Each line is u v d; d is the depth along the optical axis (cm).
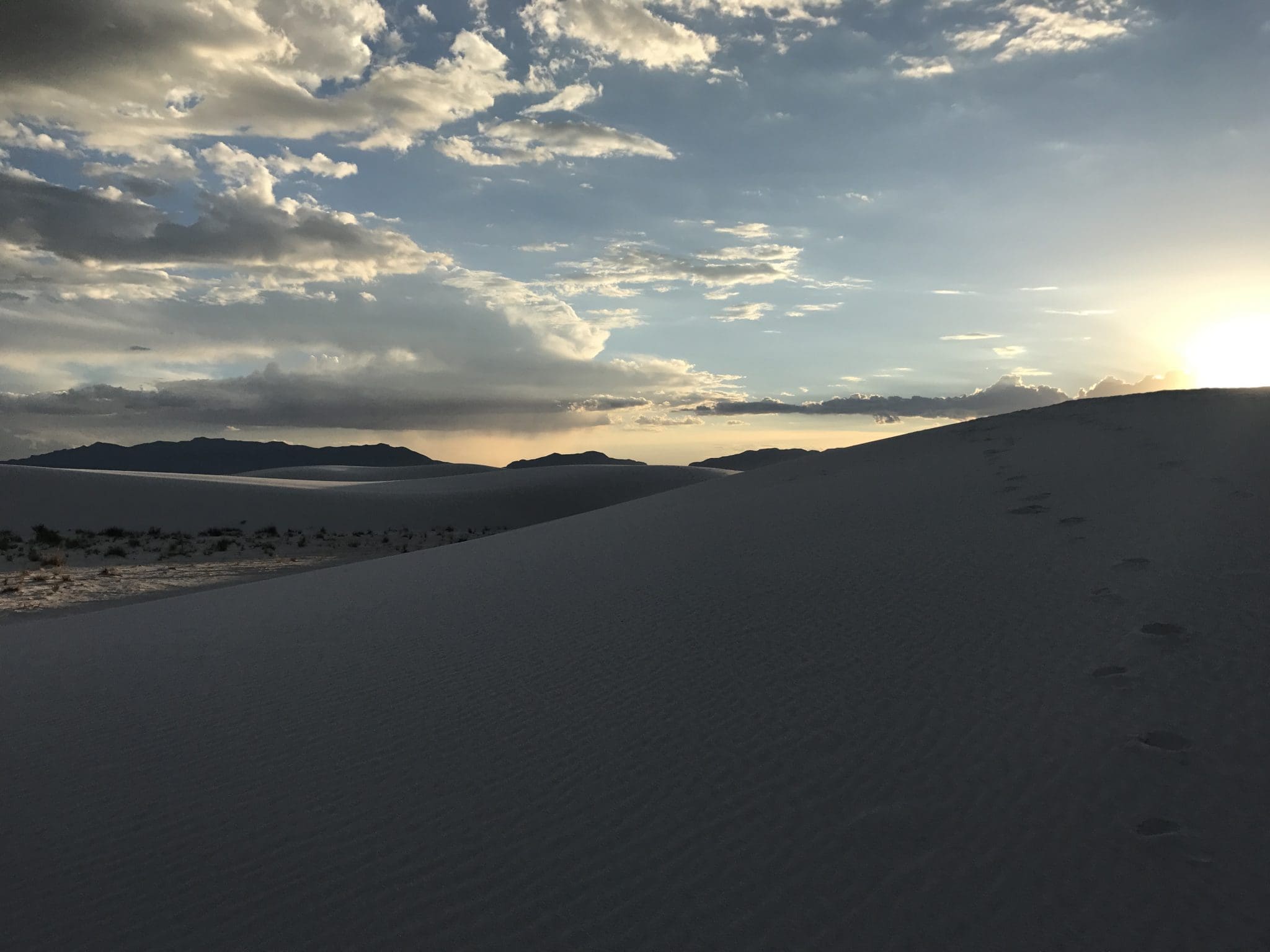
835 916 395
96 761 650
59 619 1409
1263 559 803
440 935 400
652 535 1516
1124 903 388
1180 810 453
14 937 415
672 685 717
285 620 1184
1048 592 817
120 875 470
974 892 404
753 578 1051
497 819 512
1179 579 789
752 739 595
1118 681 607
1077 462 1334
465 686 774
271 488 6128
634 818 500
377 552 3712
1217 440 1289
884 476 1586
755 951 375
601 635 899
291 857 481
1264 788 462
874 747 562
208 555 3366
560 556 1471
